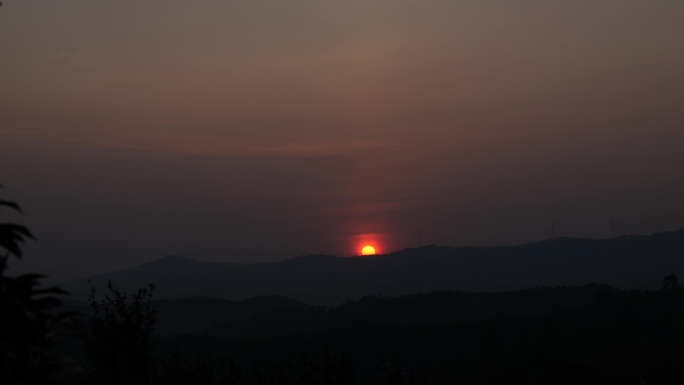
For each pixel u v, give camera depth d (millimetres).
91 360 15586
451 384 26344
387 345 68250
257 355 59469
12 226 5891
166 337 64688
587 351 59781
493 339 67375
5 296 5562
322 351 16594
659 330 62969
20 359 5594
